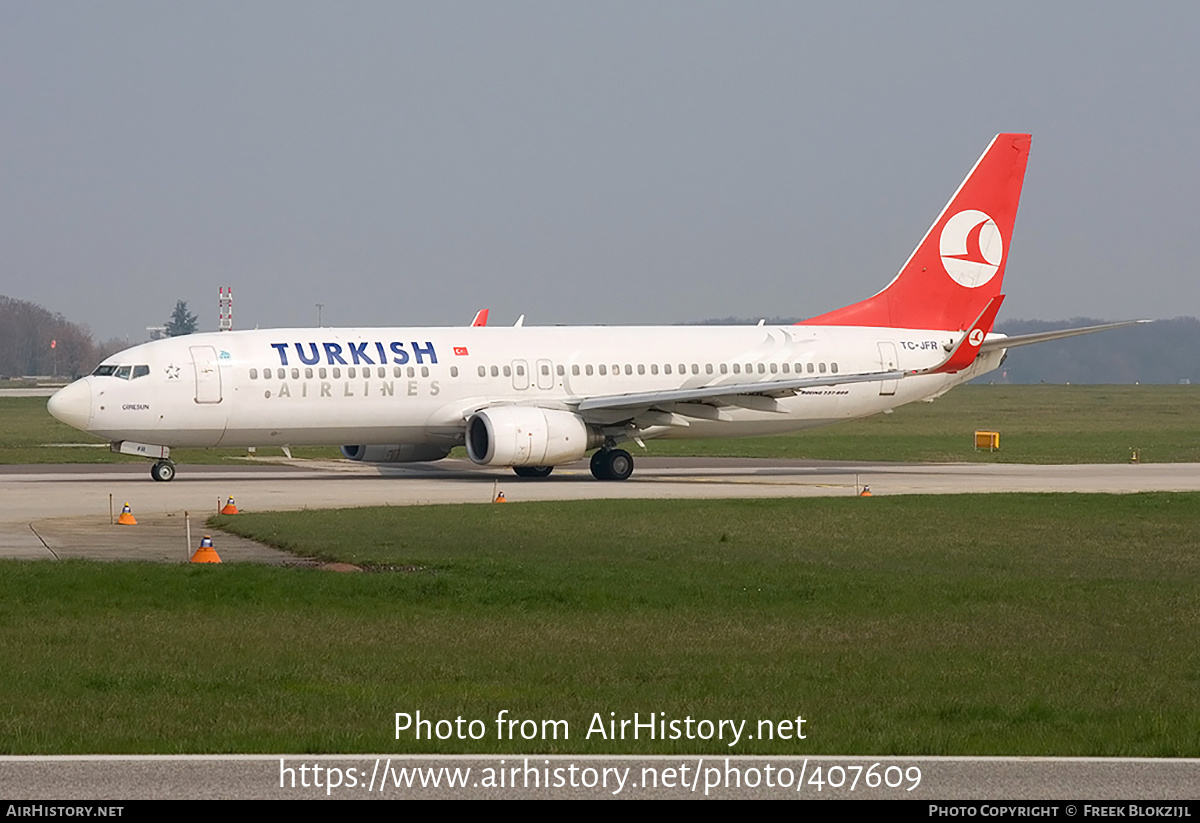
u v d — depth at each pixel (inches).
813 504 3850.9
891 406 5452.8
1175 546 3078.2
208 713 1433.3
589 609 2135.8
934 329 5536.4
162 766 1227.9
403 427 4837.6
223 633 1908.2
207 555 2610.7
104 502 3959.2
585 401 4869.6
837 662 1738.4
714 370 5196.9
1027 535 3235.7
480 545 2908.5
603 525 3326.8
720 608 2156.7
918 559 2827.3
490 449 4650.6
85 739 1315.2
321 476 5128.0
